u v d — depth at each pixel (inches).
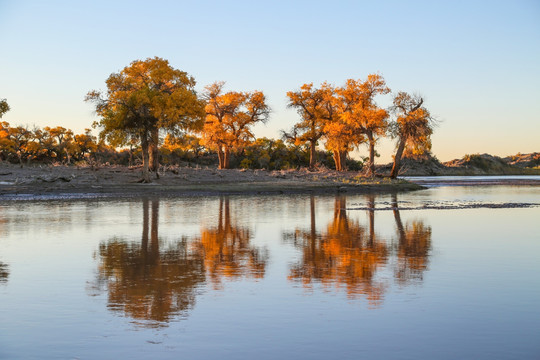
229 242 660.7
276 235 727.7
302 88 2844.5
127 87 1927.9
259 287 410.6
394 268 484.7
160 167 2233.0
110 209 1154.0
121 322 320.2
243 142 2827.3
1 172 1895.9
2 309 349.4
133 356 265.9
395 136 2421.3
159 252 582.2
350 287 408.8
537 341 284.4
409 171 6171.3
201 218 963.3
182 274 462.6
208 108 2704.2
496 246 618.5
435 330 302.5
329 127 2593.5
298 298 375.6
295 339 288.8
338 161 2994.6
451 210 1155.9
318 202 1418.6
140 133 1859.0
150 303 363.9
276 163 4160.9
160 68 1919.3
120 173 2028.8
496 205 1300.4
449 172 6466.5
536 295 379.9
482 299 369.4
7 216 988.6
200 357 263.9
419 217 991.6
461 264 502.9
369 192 2010.3
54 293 393.7
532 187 2532.0
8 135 3799.2
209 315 334.0
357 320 321.7
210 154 4788.4
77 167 2107.5
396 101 2384.4
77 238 695.7
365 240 676.7
